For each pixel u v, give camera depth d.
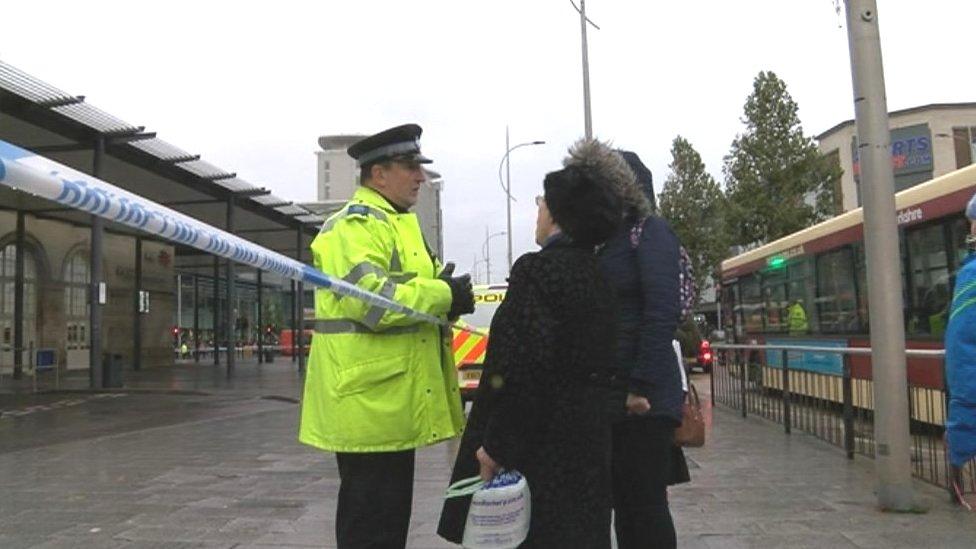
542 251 2.89
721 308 21.12
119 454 8.84
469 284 3.29
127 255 29.44
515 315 2.72
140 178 20.41
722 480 6.83
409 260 3.21
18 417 13.30
